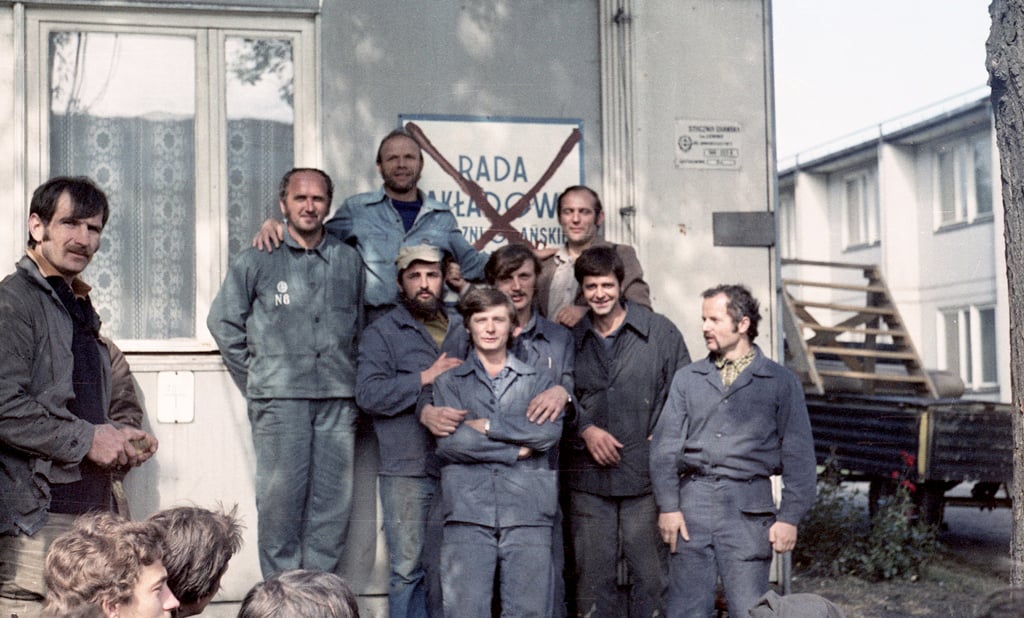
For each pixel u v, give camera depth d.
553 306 5.19
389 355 4.86
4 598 4.00
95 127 5.30
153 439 4.52
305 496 4.97
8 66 5.19
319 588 2.60
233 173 5.40
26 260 4.19
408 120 5.50
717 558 4.54
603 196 5.67
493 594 4.55
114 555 2.77
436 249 4.92
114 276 5.31
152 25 5.33
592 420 4.83
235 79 5.41
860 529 7.11
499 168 5.58
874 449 7.63
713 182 5.74
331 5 5.45
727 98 5.77
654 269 5.67
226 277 4.97
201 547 2.98
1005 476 7.28
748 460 4.53
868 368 9.09
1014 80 3.64
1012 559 3.72
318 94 5.43
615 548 4.83
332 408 4.99
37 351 4.10
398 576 4.85
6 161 5.18
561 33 5.65
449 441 4.51
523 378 4.59
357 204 5.18
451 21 5.56
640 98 5.67
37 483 4.05
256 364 4.95
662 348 4.89
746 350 4.67
